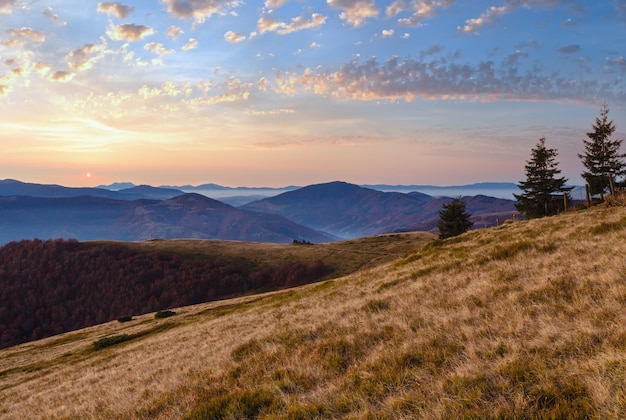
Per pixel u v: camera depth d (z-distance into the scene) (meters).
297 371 8.17
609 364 4.98
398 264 23.00
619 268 8.83
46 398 17.08
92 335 59.12
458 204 91.88
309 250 190.12
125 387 12.71
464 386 5.59
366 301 13.49
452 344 7.30
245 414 6.78
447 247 22.39
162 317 61.62
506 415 4.64
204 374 10.22
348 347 9.05
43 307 158.88
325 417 5.90
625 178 49.56
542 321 7.18
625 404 4.18
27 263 181.25
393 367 7.03
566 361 5.50
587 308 7.25
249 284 159.25
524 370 5.53
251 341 12.43
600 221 15.94
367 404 5.83
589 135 57.62
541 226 19.50
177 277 167.62
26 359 44.38
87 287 168.75
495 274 11.90
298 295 27.59
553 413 4.40
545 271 10.58
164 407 8.45
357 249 179.25
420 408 5.22
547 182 59.88
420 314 9.99
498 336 7.14
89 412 10.72
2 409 18.72
